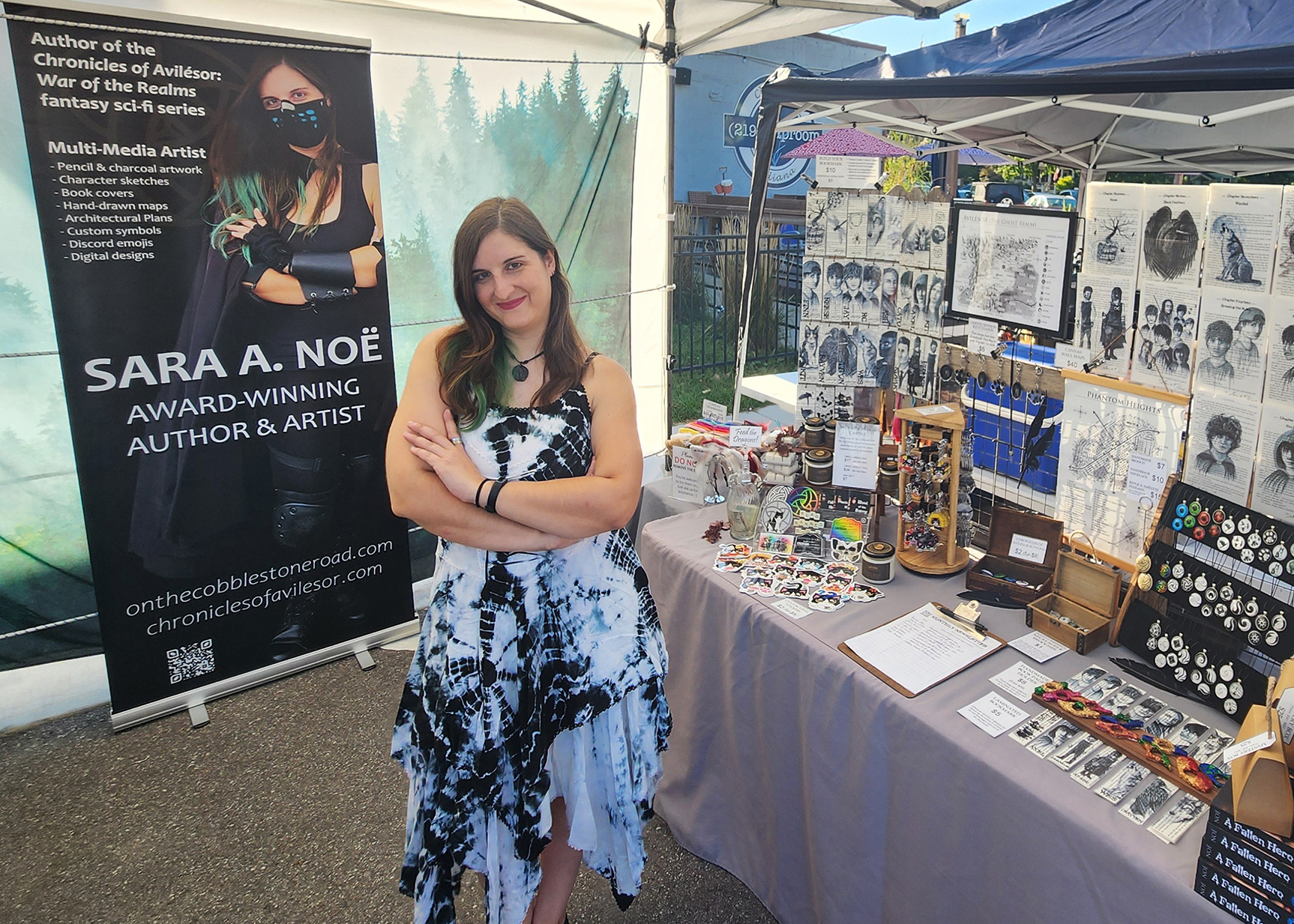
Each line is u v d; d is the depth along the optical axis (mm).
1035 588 1880
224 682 2971
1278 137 4012
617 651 1518
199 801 2518
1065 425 1908
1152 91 1646
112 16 2295
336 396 2941
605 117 3803
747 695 1997
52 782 2600
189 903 2148
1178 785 1323
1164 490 1669
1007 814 1371
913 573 2072
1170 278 1663
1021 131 4621
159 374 2582
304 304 2797
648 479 4148
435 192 3400
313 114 2672
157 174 2453
